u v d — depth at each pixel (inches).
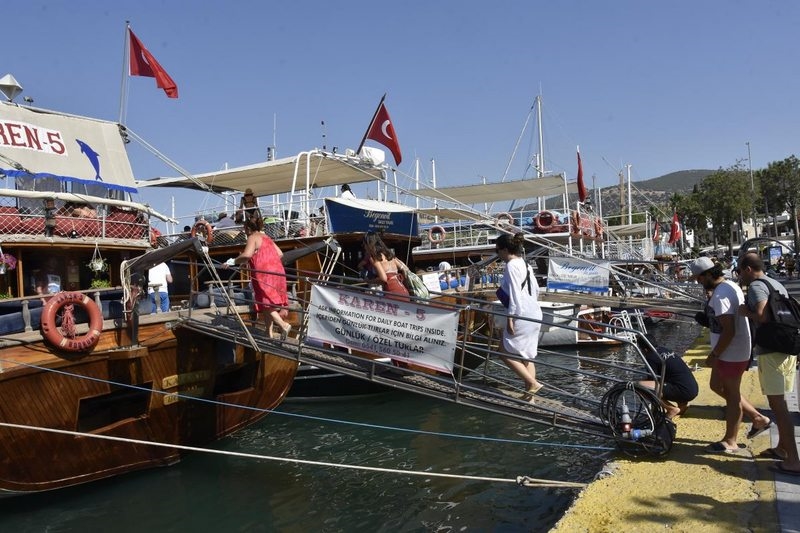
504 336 295.0
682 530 177.6
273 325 348.2
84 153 464.4
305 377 536.1
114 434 324.8
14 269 381.4
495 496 303.1
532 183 938.7
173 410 351.9
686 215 3110.2
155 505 305.4
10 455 283.4
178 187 767.1
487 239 976.3
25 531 279.9
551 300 600.7
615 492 211.2
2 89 428.5
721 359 238.8
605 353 773.3
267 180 737.6
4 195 366.9
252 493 319.9
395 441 415.5
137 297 331.0
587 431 270.5
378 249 351.9
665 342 860.0
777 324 208.2
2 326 290.7
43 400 290.7
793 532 167.6
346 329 310.8
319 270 568.1
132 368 327.9
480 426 446.3
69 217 402.6
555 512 277.1
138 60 558.9
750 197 2785.4
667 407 295.0
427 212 806.5
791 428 210.5
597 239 1069.8
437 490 316.8
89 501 311.1
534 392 295.6
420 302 324.2
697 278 264.7
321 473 349.7
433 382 314.3
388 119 689.0
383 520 282.2
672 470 228.4
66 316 297.7
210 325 349.4
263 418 462.6
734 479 212.2
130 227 438.6
